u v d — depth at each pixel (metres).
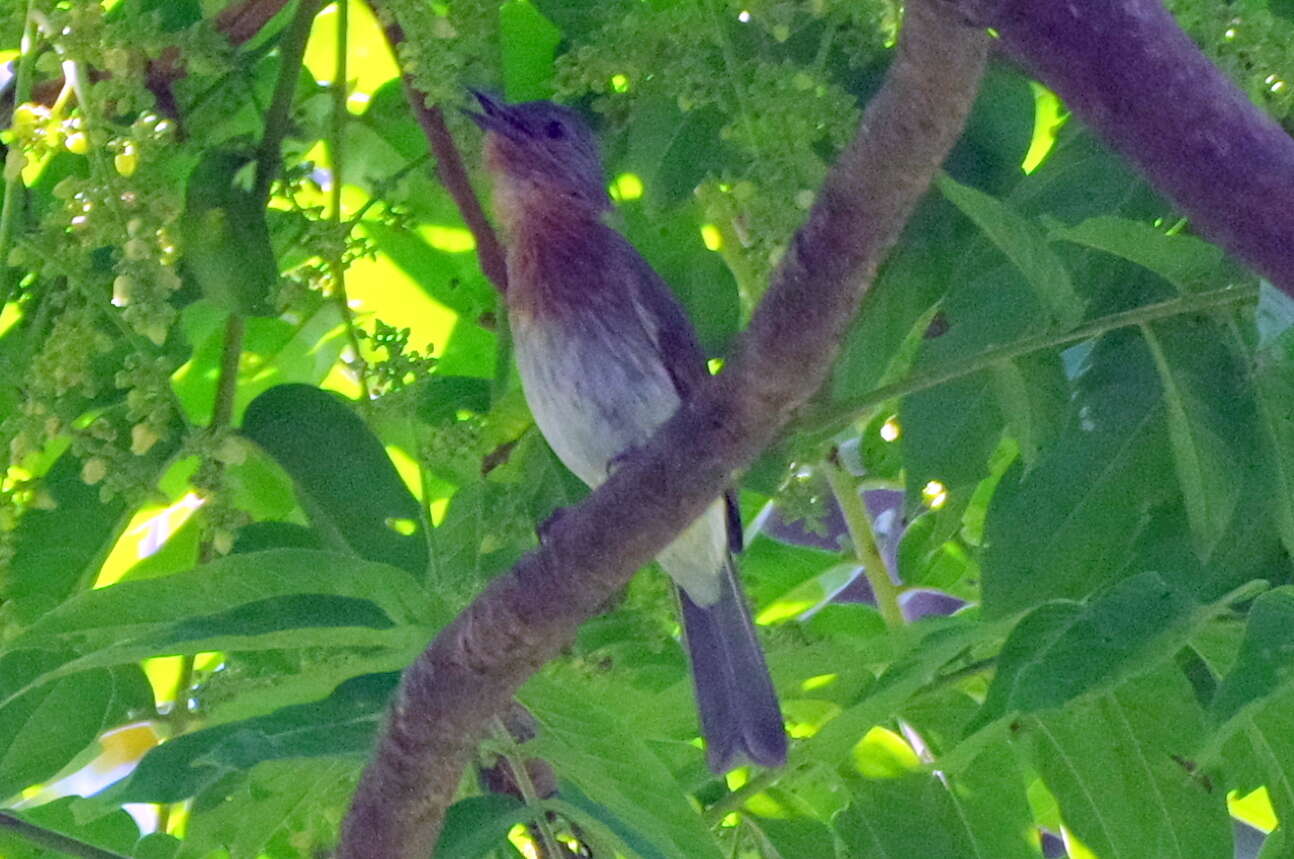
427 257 9.91
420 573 7.95
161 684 9.15
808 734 8.73
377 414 8.06
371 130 9.41
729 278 9.46
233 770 6.05
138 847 7.70
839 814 8.12
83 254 7.24
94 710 7.43
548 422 9.44
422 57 7.62
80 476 7.81
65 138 6.95
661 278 9.62
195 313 9.25
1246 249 5.04
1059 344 7.46
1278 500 7.17
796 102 7.33
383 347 8.41
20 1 7.30
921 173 4.90
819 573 10.88
